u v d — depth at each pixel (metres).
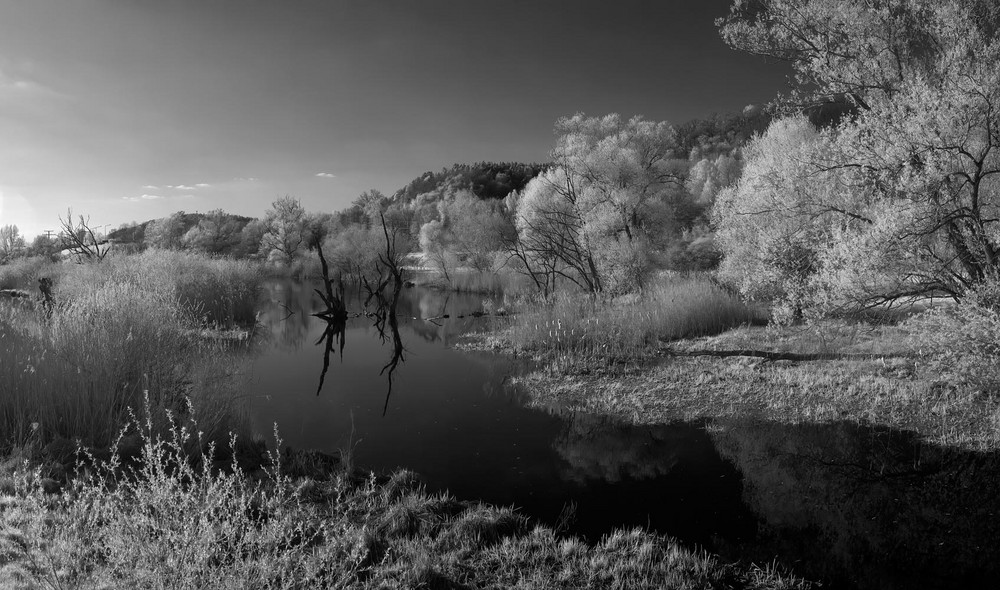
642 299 16.98
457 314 24.59
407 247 45.44
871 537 5.10
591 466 6.99
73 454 5.89
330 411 9.59
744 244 14.74
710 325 14.85
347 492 5.85
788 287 10.68
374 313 26.06
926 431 7.50
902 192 8.77
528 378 11.82
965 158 8.84
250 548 3.70
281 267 56.31
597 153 24.36
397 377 12.39
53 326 7.94
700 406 9.29
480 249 39.09
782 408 8.88
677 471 6.79
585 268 23.81
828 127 10.43
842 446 7.32
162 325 8.97
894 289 9.04
